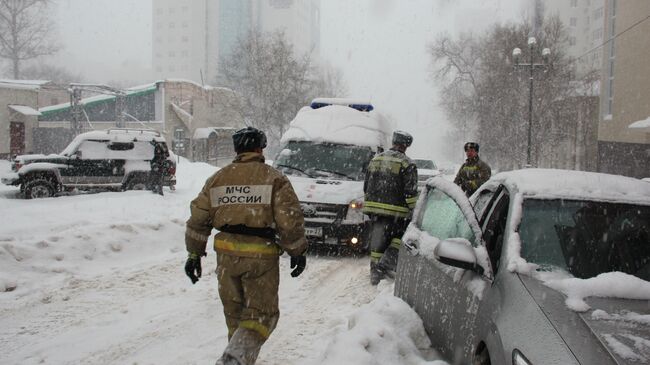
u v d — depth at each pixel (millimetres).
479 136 47938
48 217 11750
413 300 5262
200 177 25516
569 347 2928
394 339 4602
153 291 7035
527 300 3393
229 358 3938
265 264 4141
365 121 11227
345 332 4664
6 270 7367
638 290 3418
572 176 4652
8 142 36062
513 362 3107
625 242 4043
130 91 46344
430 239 5203
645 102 34219
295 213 4125
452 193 4742
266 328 4156
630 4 36250
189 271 4402
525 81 41531
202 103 50500
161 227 10047
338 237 9352
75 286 7137
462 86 59688
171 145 47000
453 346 4176
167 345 5262
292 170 10422
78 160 17016
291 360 4926
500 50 45438
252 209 4145
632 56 35906
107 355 5008
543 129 41156
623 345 2873
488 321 3590
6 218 11352
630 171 35938
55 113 46812
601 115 41625
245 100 52000
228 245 4145
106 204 14062
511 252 3869
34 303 6441
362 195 9602
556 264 3865
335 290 7379
